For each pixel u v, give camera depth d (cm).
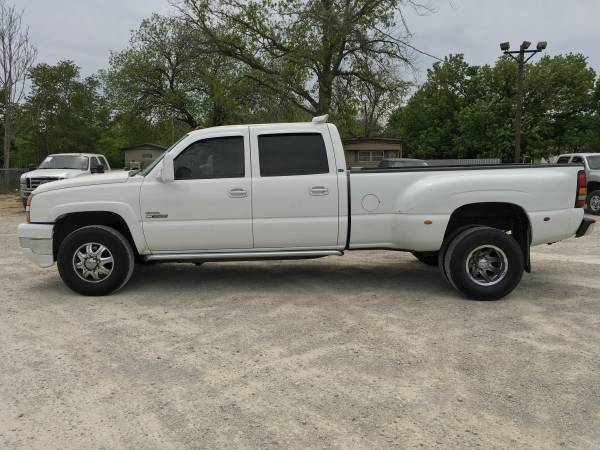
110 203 595
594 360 414
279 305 573
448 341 457
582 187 612
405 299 597
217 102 2731
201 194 595
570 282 680
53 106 5425
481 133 4291
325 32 2294
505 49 2270
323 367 404
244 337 471
